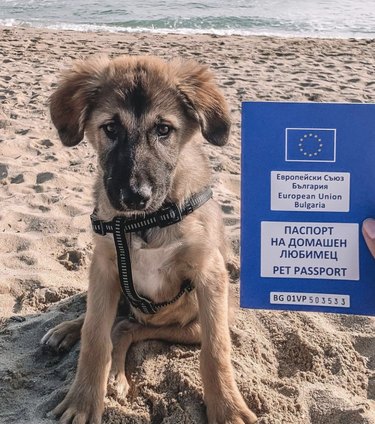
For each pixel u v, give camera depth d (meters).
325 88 1.11
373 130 0.35
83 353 0.36
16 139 0.83
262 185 0.36
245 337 0.42
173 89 0.37
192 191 0.37
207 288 0.37
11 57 1.36
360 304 0.37
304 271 0.37
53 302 0.48
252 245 0.37
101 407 0.35
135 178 0.34
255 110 0.36
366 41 1.72
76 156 0.79
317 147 0.36
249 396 0.37
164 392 0.37
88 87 0.38
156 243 0.37
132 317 0.43
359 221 0.36
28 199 0.65
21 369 0.40
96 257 0.38
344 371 0.40
